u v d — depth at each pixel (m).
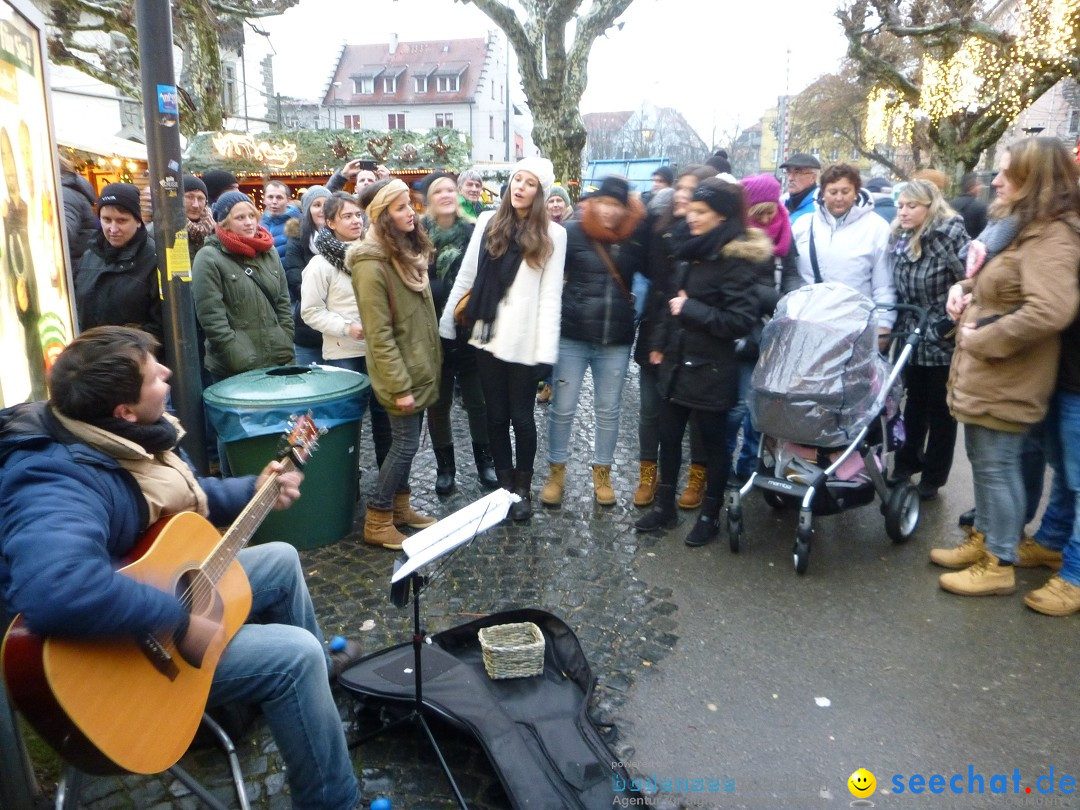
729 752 2.51
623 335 4.18
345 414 3.75
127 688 1.62
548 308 3.93
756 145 56.66
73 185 4.52
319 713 2.01
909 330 4.23
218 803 1.94
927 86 16.08
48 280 2.33
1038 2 14.01
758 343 4.38
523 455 4.22
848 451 3.65
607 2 12.52
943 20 16.11
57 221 2.43
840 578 3.65
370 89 59.97
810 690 2.82
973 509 4.22
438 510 4.45
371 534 3.91
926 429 4.56
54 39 14.84
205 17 13.28
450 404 4.53
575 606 3.40
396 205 3.54
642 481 4.49
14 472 1.65
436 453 4.61
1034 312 2.87
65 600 1.49
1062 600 3.27
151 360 1.86
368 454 5.39
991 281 3.06
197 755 2.45
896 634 3.18
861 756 2.49
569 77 12.90
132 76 15.48
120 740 1.58
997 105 15.78
